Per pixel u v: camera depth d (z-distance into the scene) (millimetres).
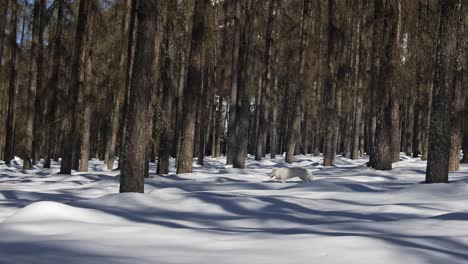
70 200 12297
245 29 29688
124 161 11711
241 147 25953
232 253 5395
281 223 8109
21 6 28031
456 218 7938
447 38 13648
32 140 28469
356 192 12586
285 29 32375
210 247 5746
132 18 20984
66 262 4938
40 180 19359
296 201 10430
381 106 21344
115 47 22172
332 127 28391
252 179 19156
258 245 5797
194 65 20188
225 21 29516
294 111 31297
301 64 29469
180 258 5160
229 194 11742
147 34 11695
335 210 9672
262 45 33375
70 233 6605
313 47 29625
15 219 7574
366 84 32750
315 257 5148
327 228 7172
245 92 26391
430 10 19719
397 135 21500
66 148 22141
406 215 9062
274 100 40438
